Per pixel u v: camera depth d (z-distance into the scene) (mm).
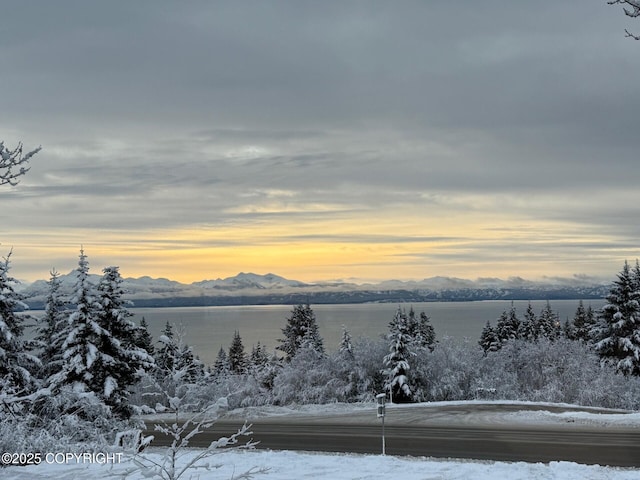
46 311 30078
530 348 45500
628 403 39000
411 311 82500
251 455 15844
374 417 30562
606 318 49594
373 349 46156
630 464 16250
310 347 48062
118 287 27344
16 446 13703
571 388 41406
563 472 13016
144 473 6148
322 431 25328
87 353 24719
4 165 8617
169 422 27766
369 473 12703
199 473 11750
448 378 43719
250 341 164125
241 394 41594
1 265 24625
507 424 26406
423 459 16891
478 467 13539
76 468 12008
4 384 17016
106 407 18516
